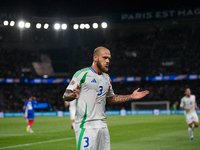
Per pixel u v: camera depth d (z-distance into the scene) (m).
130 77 49.66
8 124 26.83
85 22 28.12
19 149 11.44
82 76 4.80
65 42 54.03
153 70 51.97
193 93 49.66
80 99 4.85
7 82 49.12
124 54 56.03
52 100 53.00
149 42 56.53
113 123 25.61
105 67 4.93
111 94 5.32
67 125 24.44
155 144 12.27
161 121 27.16
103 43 58.31
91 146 4.71
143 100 50.19
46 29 27.42
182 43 54.56
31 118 18.77
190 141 13.02
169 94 49.84
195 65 50.47
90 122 4.79
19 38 52.44
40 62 58.66
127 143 12.74
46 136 16.06
